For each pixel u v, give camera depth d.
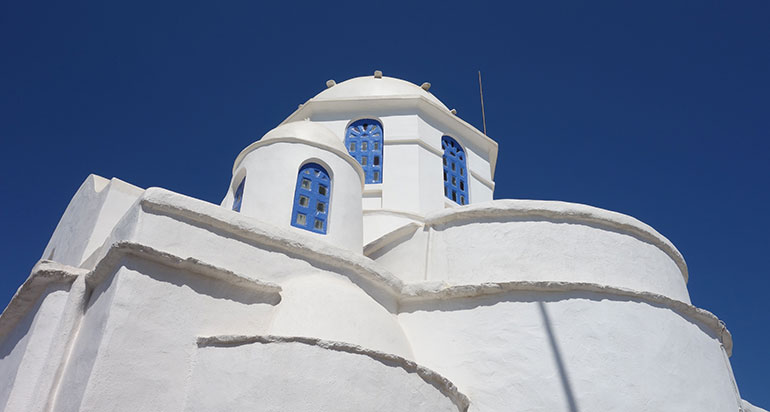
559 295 8.83
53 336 7.17
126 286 6.80
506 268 9.35
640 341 8.64
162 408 6.54
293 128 11.14
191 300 7.25
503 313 8.80
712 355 9.40
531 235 9.59
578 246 9.50
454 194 15.47
